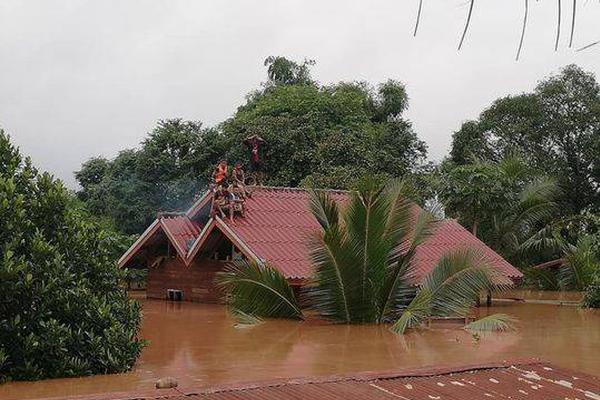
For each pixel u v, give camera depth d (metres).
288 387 5.73
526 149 37.72
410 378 6.21
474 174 27.19
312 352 10.91
